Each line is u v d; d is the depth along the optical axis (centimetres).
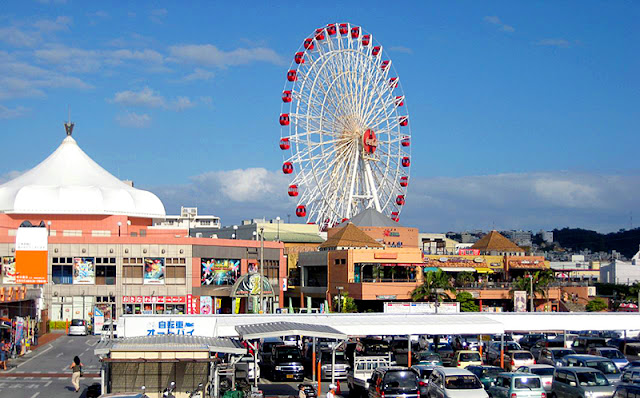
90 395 4897
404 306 11119
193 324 5694
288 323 5481
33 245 8956
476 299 13100
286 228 17562
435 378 4612
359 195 14512
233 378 4819
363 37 14525
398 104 15012
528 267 14175
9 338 7362
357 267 12212
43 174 13325
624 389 3875
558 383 4619
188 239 11106
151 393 4509
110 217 12462
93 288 11006
